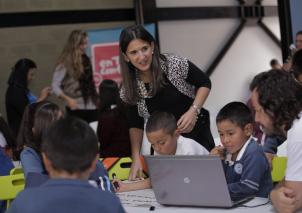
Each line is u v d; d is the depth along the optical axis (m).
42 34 6.28
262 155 2.33
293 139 1.87
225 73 7.85
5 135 3.78
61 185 1.54
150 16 6.94
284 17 5.02
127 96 2.85
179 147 2.66
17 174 2.82
